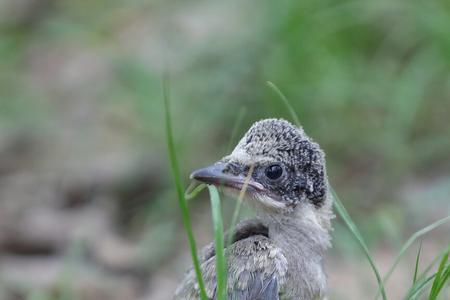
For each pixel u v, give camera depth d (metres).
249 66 15.17
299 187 9.03
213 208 7.81
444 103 14.99
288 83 14.64
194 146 15.34
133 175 15.48
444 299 9.95
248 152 9.02
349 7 15.16
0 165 17.12
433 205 13.45
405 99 14.41
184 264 13.43
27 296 12.94
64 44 21.23
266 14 15.36
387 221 11.67
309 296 8.89
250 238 8.81
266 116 14.74
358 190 14.12
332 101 14.65
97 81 19.44
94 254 13.91
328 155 14.63
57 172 16.48
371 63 15.15
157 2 20.88
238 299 8.48
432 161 14.49
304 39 14.95
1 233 14.50
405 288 11.79
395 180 14.20
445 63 14.66
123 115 17.64
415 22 15.00
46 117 18.39
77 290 12.98
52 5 22.55
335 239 12.55
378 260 12.38
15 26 22.06
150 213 14.70
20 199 15.83
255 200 8.98
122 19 20.95
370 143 14.65
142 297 13.03
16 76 19.75
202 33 17.78
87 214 14.98
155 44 18.88
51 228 14.59
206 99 15.37
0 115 18.56
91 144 17.16
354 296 11.84
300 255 8.93
